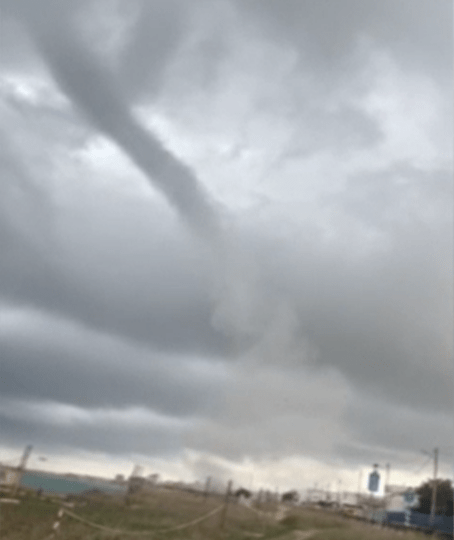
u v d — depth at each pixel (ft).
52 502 118.73
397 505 267.18
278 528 119.55
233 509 144.66
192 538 97.25
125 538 87.81
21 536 77.41
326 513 196.44
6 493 113.29
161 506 138.92
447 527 194.29
